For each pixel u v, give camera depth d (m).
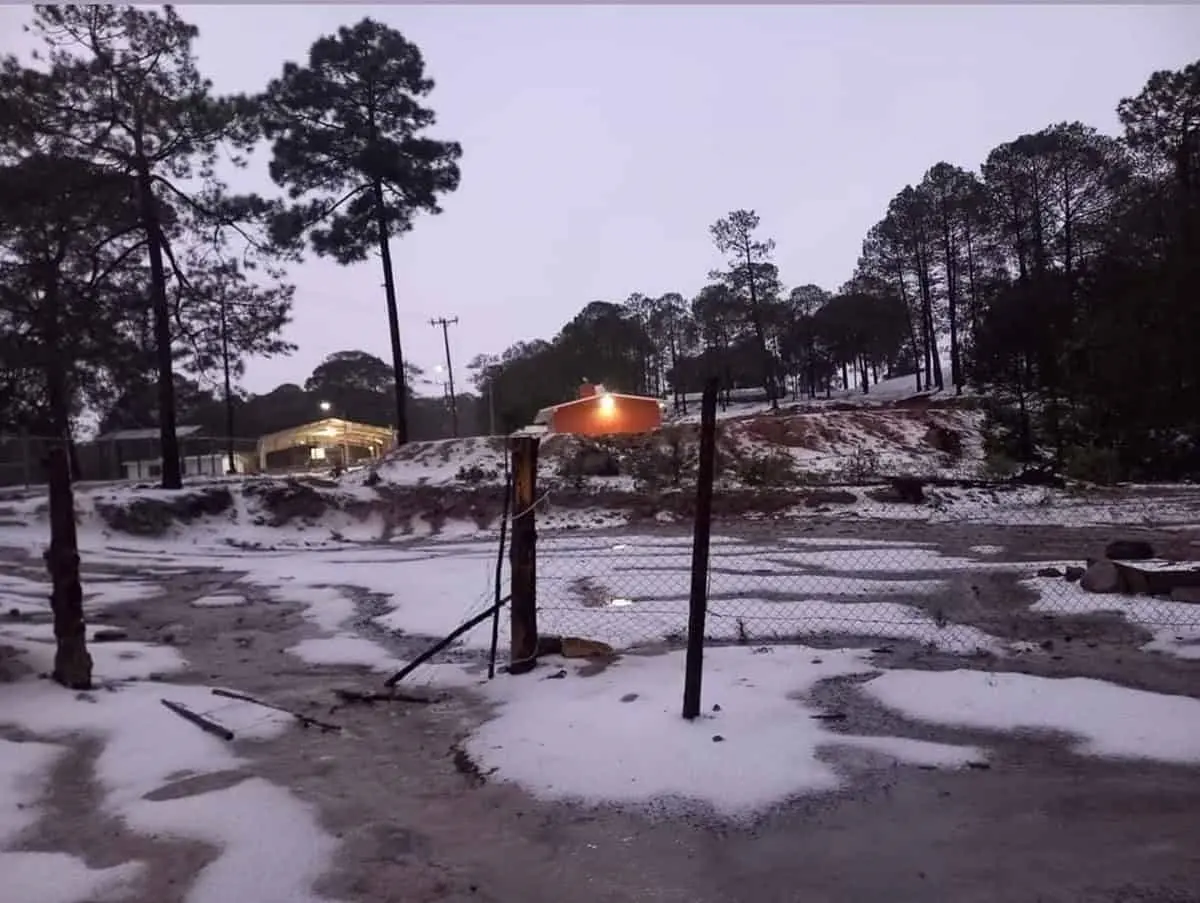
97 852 5.12
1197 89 41.78
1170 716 6.34
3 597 15.58
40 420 33.00
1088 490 27.61
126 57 27.31
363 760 6.63
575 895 4.49
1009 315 35.59
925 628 9.80
